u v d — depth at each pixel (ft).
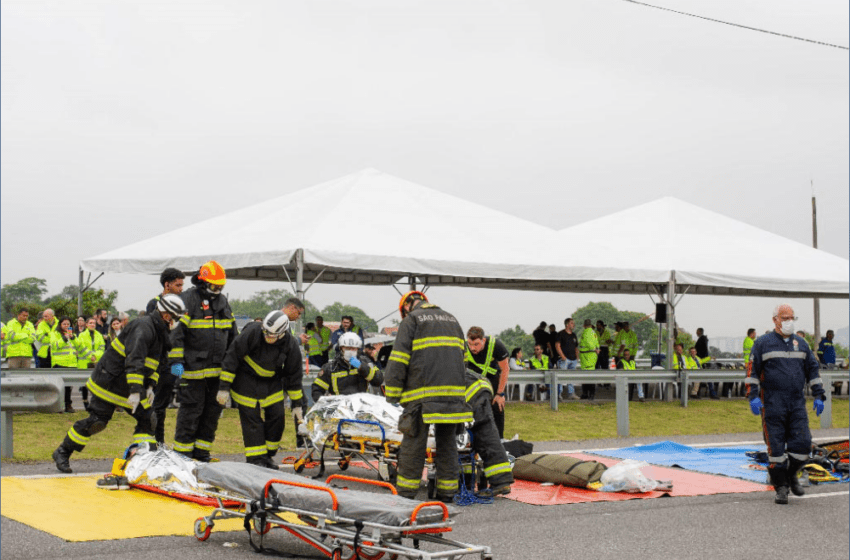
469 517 28.53
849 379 64.80
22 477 32.50
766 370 33.01
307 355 74.84
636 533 26.53
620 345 89.20
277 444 34.55
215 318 34.91
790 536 26.68
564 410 65.57
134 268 67.05
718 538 26.16
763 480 37.17
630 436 54.03
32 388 34.17
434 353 28.48
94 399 33.30
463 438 31.81
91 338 59.67
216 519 24.44
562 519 28.37
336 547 21.24
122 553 22.43
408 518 20.44
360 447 34.47
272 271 88.22
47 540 23.45
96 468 35.17
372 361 45.29
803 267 88.43
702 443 50.88
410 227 68.59
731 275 82.23
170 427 48.42
